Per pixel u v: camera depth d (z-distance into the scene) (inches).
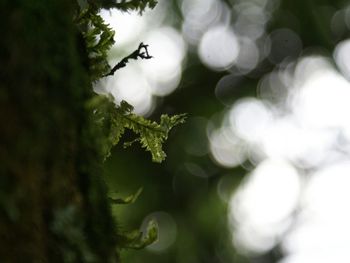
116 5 84.6
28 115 65.9
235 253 422.0
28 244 64.3
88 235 68.2
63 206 66.4
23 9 67.1
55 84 67.8
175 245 395.2
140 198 370.0
